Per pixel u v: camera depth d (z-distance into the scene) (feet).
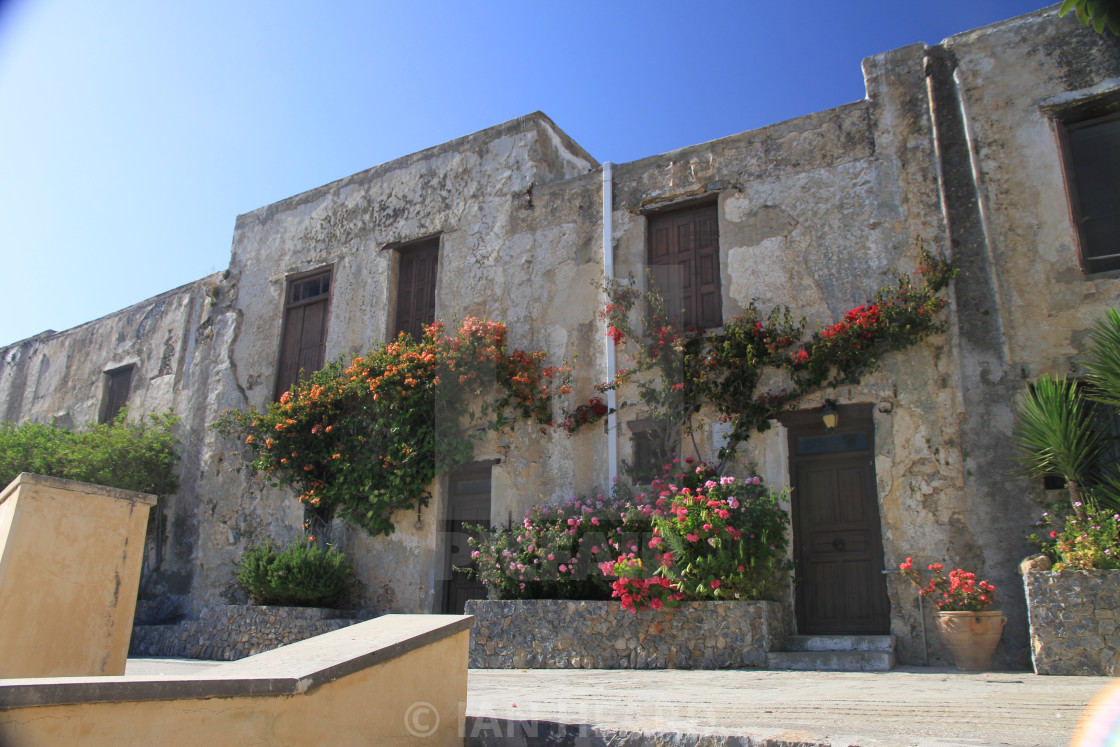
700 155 31.30
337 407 36.14
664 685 17.08
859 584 25.52
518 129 36.37
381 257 39.06
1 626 13.23
